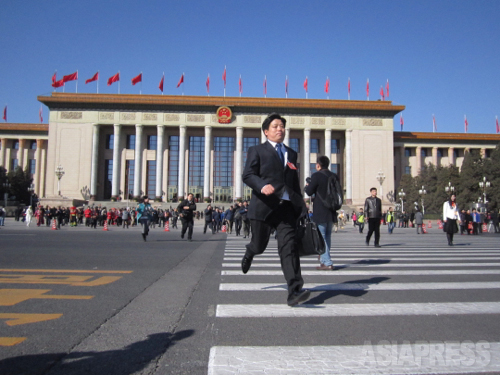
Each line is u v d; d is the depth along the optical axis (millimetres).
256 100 67562
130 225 44656
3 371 2949
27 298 5453
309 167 66750
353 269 8344
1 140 77875
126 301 5277
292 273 4672
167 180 67750
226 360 3195
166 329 4023
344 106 66938
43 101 64312
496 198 54375
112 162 68125
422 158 80312
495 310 4812
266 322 4281
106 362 3150
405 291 5941
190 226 18422
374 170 67375
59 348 3457
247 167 4812
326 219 8250
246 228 22812
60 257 10438
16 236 19672
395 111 68000
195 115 66250
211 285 6445
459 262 9602
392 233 30844
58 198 58812
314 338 3754
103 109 65625
